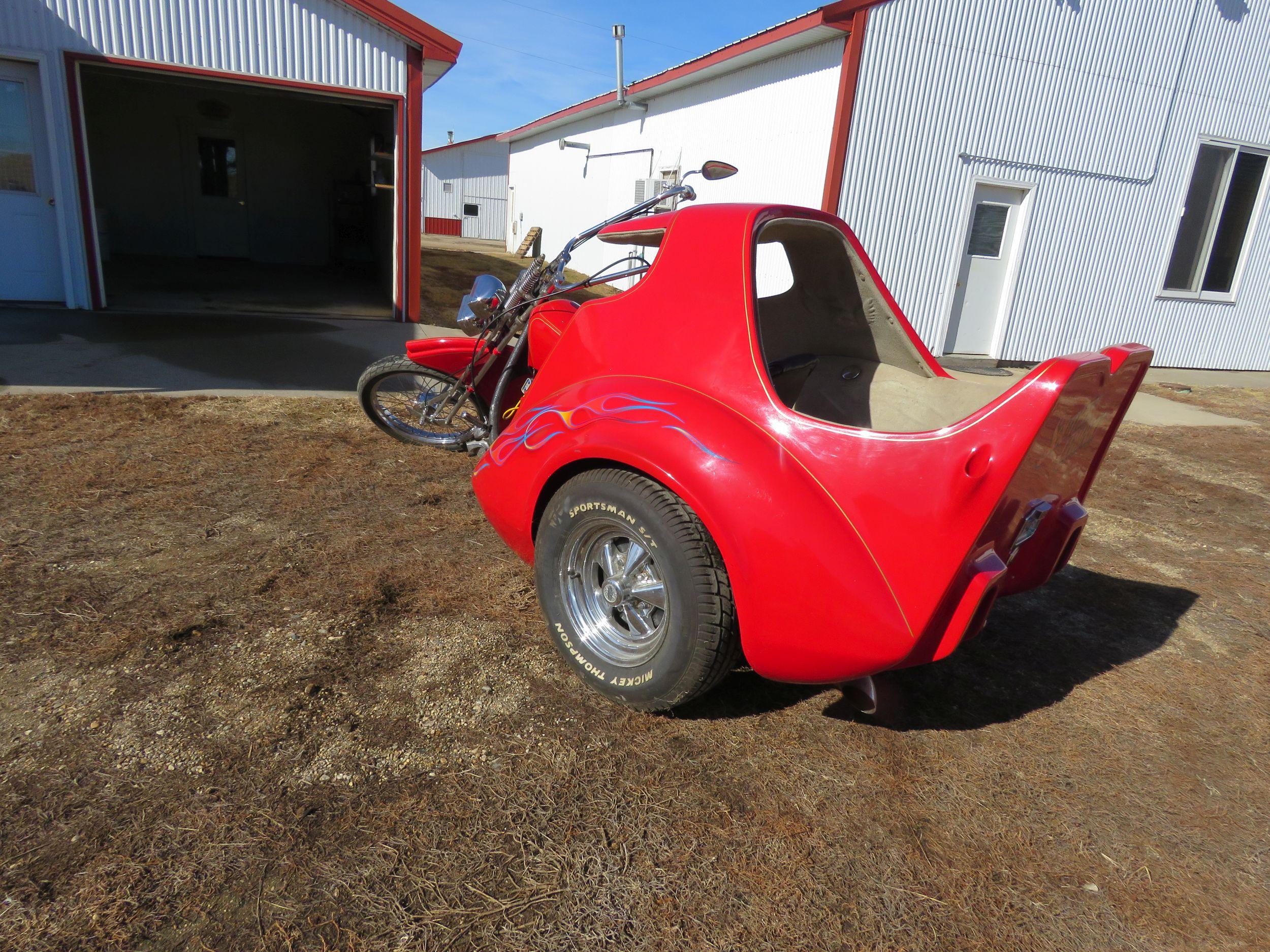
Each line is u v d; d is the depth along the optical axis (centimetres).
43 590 275
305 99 903
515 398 399
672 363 234
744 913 171
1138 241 1043
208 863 170
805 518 200
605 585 239
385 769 204
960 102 914
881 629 196
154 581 288
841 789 213
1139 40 948
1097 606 348
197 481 393
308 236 1562
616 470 228
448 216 3216
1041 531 243
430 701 233
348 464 437
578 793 202
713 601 208
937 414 279
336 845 179
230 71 834
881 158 908
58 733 204
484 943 158
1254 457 637
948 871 189
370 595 289
